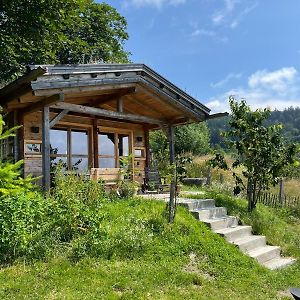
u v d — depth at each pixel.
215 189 16.23
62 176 9.72
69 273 5.96
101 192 9.28
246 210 11.37
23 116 11.99
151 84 12.38
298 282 7.17
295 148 11.42
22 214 6.73
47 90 9.59
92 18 26.92
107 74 10.95
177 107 13.40
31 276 5.73
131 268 6.36
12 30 13.64
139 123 15.99
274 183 11.66
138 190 13.86
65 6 13.44
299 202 15.71
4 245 6.35
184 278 6.26
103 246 6.96
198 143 34.69
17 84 9.52
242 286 6.37
